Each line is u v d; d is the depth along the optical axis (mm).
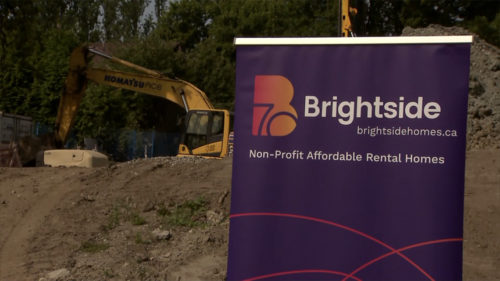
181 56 36031
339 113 3783
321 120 3807
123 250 7320
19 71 29250
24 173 11602
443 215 3635
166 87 17000
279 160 3842
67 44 32938
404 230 3680
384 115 3732
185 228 8156
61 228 8219
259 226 3848
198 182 10047
